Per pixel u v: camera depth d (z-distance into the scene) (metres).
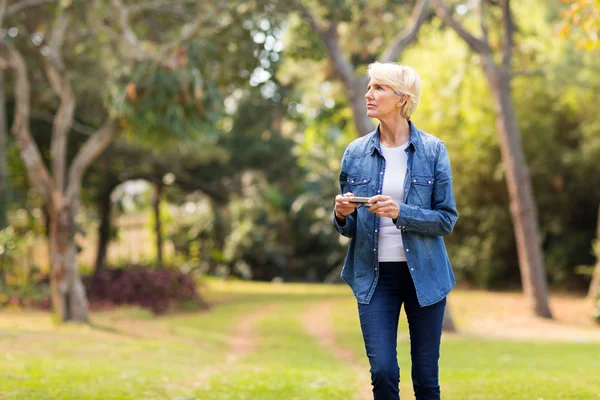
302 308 18.22
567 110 21.81
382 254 3.24
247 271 30.14
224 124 27.34
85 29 15.98
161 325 13.99
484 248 23.64
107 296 17.72
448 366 8.01
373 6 15.83
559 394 5.02
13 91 18.03
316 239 30.72
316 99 20.56
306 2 15.11
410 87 3.26
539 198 22.72
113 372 6.37
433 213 3.13
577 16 7.86
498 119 17.45
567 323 16.78
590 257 22.50
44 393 5.00
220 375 6.33
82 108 19.08
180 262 28.72
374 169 3.31
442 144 3.29
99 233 24.09
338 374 6.83
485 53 17.19
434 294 3.17
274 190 30.80
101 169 21.70
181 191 29.27
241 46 13.62
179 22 15.98
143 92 12.12
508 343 11.57
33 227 21.98
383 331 3.17
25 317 13.90
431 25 18.47
